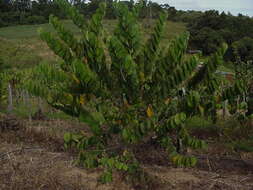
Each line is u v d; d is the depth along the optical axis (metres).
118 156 5.03
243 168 6.68
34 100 15.07
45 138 8.30
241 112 7.73
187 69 4.52
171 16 53.06
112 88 4.95
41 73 4.84
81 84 4.72
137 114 4.98
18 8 66.94
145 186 5.46
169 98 5.00
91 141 4.89
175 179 5.98
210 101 4.81
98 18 5.02
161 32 5.04
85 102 4.92
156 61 5.04
